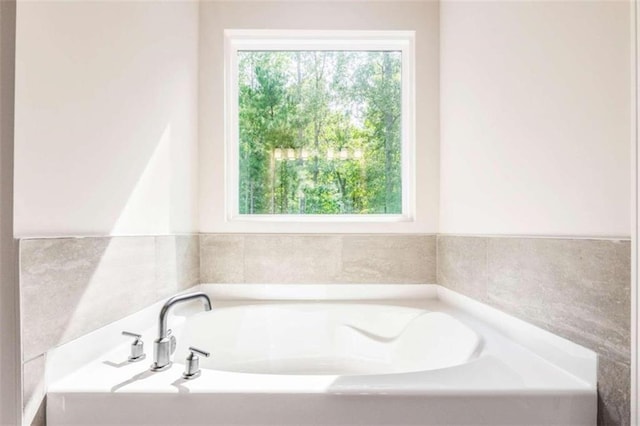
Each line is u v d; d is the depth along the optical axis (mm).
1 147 771
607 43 841
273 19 1949
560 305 981
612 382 804
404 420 841
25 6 814
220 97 1948
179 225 1681
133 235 1269
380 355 1696
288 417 846
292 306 1810
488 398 842
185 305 1726
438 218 1944
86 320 999
